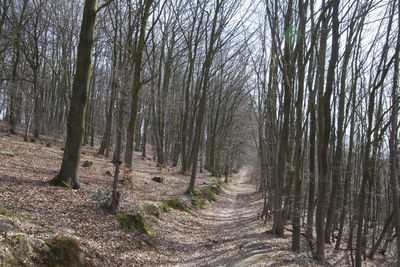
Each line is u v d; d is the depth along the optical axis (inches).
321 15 277.0
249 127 1259.8
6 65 904.9
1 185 283.9
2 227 178.1
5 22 762.2
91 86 1085.1
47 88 1209.4
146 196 443.5
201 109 588.4
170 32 788.6
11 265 150.9
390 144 247.1
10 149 531.8
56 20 814.5
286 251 341.1
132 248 261.3
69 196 304.5
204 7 620.7
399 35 246.5
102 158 756.6
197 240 360.2
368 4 313.1
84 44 330.0
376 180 492.4
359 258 303.6
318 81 319.0
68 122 335.0
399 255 236.4
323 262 296.5
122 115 298.4
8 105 955.3
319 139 293.3
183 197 530.9
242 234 426.9
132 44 336.5
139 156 1060.5
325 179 286.5
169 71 904.3
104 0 565.0
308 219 353.4
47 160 502.3
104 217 283.7
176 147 1032.2
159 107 951.6
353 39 361.1
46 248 180.2
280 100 451.2
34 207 249.6
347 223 636.7
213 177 1080.8
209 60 592.7
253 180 1621.6
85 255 201.3
